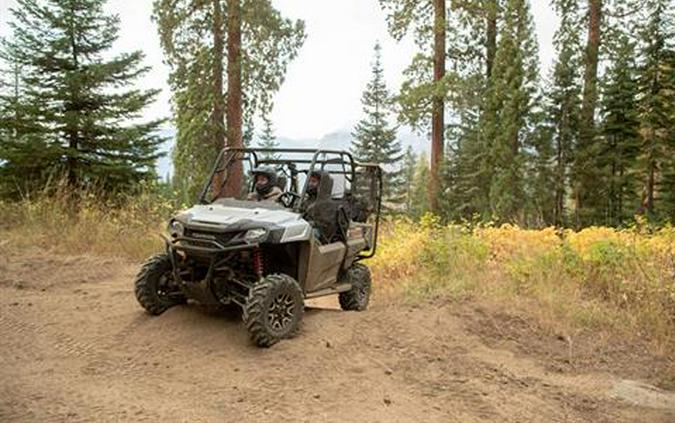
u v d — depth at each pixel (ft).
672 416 16.61
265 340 18.98
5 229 40.06
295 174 23.27
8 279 28.91
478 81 70.33
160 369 17.75
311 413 15.23
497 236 39.34
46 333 20.84
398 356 19.40
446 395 16.93
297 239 20.52
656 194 90.68
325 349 19.22
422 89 66.08
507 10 69.10
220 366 17.84
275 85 60.95
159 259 22.27
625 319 24.59
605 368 20.25
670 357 21.36
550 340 22.38
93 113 50.57
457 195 74.33
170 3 61.11
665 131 83.20
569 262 30.58
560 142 75.05
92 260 33.96
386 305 26.25
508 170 67.67
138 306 24.00
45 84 49.67
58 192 43.70
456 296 26.04
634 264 29.96
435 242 34.24
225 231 19.51
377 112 159.22
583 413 16.58
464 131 82.48
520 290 27.81
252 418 14.79
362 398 16.28
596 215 73.61
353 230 25.11
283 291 19.67
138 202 45.32
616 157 82.84
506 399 16.96
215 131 60.80
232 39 59.72
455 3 67.62
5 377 16.84
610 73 84.74
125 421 14.30
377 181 26.99
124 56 51.01
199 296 20.48
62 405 15.05
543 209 72.08
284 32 60.18
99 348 19.39
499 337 22.13
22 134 49.42
